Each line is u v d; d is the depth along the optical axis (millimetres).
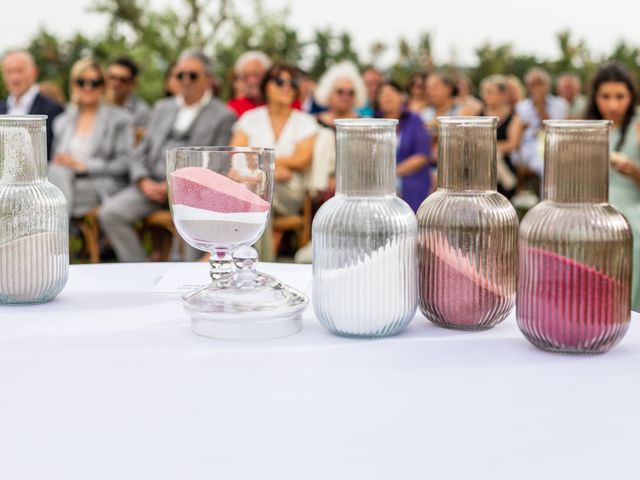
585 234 1028
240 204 1190
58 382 952
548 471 726
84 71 4625
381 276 1107
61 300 1382
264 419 835
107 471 724
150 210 4410
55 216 1314
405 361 1035
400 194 4707
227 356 1055
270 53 8852
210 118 4383
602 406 878
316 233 1128
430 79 6016
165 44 8531
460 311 1166
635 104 3115
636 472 725
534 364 1026
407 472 722
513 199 5883
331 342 1125
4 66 5129
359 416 845
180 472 721
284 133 4090
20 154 1286
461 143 1153
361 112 5328
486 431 809
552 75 9633
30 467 731
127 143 4621
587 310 1036
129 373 984
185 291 1436
